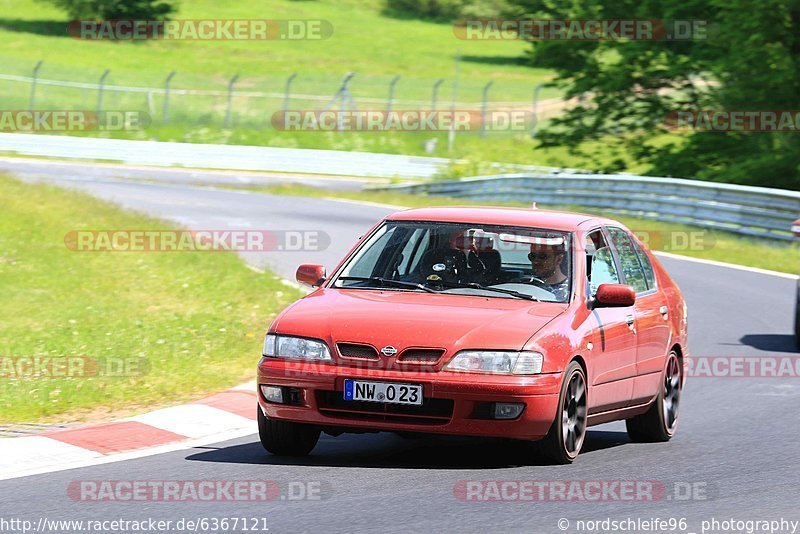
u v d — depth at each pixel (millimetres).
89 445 28266
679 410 35562
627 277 31688
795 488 25688
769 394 39375
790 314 58250
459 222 30000
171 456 27422
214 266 62188
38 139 152875
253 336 45875
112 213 76438
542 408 25734
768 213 88812
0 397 33406
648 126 131875
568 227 29891
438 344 25672
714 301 62031
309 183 146500
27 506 22531
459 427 25516
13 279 53406
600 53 132750
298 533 20719
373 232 30469
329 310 27188
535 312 27234
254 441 29531
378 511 22391
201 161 157000
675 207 97875
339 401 26062
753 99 120750
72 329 44594
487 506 22953
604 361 28641
